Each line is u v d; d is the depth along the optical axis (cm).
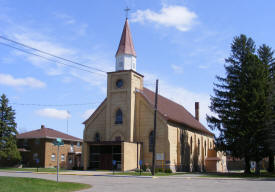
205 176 3484
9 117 5144
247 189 1906
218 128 4484
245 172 4291
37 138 5659
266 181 2717
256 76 4212
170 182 2488
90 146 4594
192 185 2197
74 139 6322
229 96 4344
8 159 5538
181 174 3891
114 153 4428
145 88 5284
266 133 3997
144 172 3916
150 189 1875
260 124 3991
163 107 5075
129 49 4859
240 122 4162
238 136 4147
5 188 1659
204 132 6359
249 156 4194
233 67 4462
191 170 5316
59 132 6241
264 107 4069
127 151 4191
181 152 4931
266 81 4356
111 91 4797
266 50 5453
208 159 6231
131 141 4525
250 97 4147
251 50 4541
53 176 3136
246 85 4231
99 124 4931
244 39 4522
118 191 1755
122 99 4700
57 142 2233
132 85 4691
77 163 6172
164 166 4331
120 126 4634
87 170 4350
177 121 4731
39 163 5562
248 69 4216
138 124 4644
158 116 4512
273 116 3950
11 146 5069
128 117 4588
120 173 3647
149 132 4547
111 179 2797
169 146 4384
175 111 5694
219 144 4447
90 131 4981
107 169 4447
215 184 2303
